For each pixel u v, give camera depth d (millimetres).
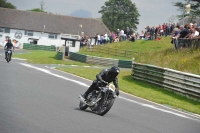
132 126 10555
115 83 11789
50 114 10555
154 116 13391
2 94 13414
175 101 18984
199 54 25922
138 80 24797
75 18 92938
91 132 8867
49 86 17516
